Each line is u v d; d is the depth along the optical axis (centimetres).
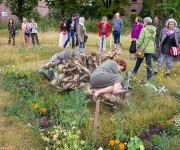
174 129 455
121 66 536
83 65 602
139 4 4344
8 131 443
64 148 363
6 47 1264
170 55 761
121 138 420
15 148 398
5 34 2117
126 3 3594
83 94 502
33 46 1198
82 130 434
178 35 759
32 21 1446
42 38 1781
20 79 679
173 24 757
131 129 420
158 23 1077
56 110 491
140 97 597
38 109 502
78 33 1199
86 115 468
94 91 516
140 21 1001
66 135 389
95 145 404
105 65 516
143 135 445
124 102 535
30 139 420
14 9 3506
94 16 3934
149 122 483
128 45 1539
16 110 506
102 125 450
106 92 503
